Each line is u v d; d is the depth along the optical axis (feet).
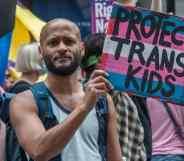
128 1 24.49
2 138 18.94
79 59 17.79
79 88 18.06
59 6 47.75
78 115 16.87
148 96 18.70
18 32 36.47
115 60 18.52
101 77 17.15
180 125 23.52
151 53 18.72
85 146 17.62
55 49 17.60
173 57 18.84
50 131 16.97
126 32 18.58
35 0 47.65
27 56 27.89
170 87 18.80
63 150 17.44
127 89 18.56
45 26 17.85
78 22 47.37
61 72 17.60
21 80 25.34
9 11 21.24
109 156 18.24
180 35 18.86
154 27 18.75
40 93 17.79
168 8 33.78
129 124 20.92
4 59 22.13
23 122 17.54
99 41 21.12
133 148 20.94
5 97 19.36
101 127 17.87
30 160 18.04
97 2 35.14
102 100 18.03
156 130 23.50
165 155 23.36
